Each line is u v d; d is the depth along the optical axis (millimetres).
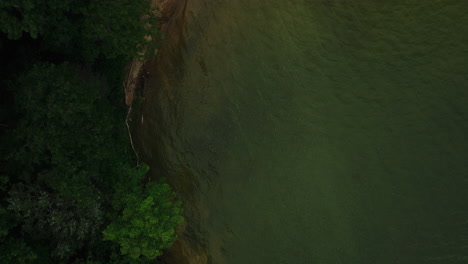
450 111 16453
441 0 15992
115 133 16656
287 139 17031
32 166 12656
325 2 16484
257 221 17062
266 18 16859
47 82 11750
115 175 15781
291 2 16641
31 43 13656
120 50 14000
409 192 16734
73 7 12297
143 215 14477
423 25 16219
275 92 17078
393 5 16219
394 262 16656
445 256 16453
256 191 17062
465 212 16422
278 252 17016
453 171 16531
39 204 12734
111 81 16781
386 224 16766
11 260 11859
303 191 16953
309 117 16969
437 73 16391
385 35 16453
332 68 16812
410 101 16625
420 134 16656
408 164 16734
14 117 12539
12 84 12055
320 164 16922
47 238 14031
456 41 16109
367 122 16844
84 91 12398
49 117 11633
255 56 17062
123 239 14531
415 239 16641
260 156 17094
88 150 12805
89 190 12914
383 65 16625
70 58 14805
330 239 16891
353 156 16875
